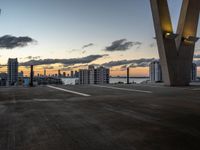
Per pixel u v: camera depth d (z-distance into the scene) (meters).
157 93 10.84
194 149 2.83
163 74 17.12
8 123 4.27
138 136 3.40
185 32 16.25
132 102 7.53
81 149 2.81
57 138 3.29
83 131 3.70
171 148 2.86
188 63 16.92
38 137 3.34
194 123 4.33
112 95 9.87
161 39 16.00
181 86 16.44
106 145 2.97
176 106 6.61
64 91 12.22
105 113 5.40
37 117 4.87
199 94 10.36
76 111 5.68
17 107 6.34
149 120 4.60
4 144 3.01
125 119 4.69
